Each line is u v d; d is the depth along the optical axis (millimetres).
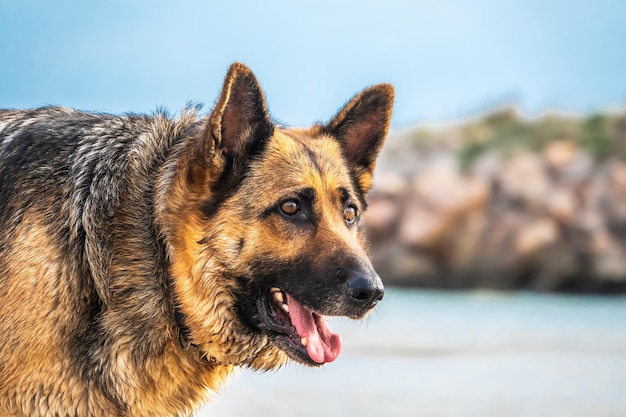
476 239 23844
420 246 24359
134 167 5270
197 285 5180
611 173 23969
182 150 5305
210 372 5426
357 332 14180
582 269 22438
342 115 5945
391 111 6070
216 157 5152
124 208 5172
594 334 14016
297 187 5293
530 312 17688
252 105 5285
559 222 23172
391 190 25969
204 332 5230
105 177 5191
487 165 25953
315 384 9992
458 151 27562
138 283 5109
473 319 16328
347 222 5629
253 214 5227
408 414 8453
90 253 5023
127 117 5562
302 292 5230
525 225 23438
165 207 5176
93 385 4977
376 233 25312
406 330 14461
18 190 5082
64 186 5098
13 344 4816
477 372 10688
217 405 8758
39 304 4871
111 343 5016
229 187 5215
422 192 25531
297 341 5332
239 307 5270
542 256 22828
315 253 5242
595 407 8820
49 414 4926
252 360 5449
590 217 22984
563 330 14633
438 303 19938
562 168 24641
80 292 4984
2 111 5715
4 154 5281
